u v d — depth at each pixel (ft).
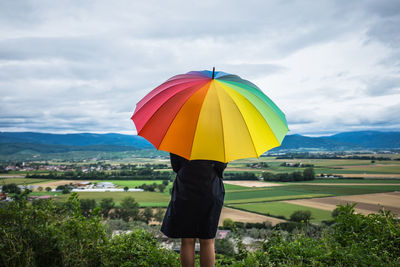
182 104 8.04
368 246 11.85
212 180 9.11
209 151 7.68
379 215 14.12
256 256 11.99
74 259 9.89
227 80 8.67
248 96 8.54
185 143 7.75
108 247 11.12
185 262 9.27
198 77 8.59
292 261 11.04
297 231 13.93
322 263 10.93
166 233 9.30
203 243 9.27
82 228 10.58
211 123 7.81
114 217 99.96
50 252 9.96
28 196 11.12
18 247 9.27
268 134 8.36
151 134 8.12
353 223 13.73
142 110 8.86
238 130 7.92
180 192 9.08
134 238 12.32
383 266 10.23
